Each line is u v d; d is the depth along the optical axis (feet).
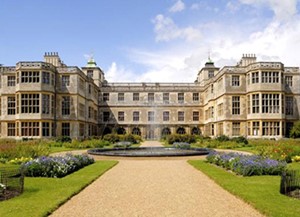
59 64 157.89
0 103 133.08
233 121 131.64
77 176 41.09
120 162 59.16
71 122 132.87
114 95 185.37
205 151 73.72
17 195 29.50
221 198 29.17
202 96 184.85
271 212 23.50
